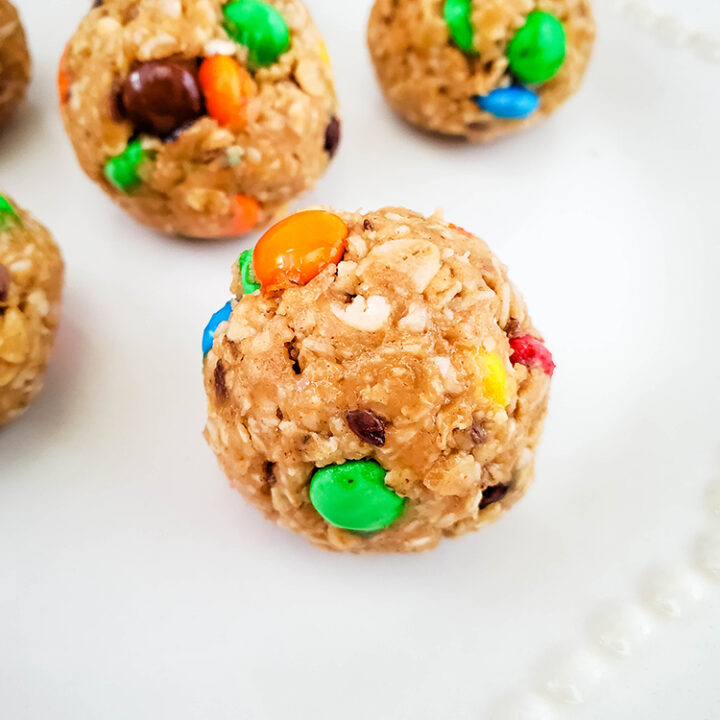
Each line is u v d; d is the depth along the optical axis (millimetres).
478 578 135
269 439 122
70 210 166
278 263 124
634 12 184
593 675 126
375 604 133
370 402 119
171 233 161
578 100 180
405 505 123
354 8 189
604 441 146
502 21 154
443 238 128
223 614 133
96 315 156
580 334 156
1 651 130
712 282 161
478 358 120
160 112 141
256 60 146
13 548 137
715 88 177
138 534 138
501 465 124
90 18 148
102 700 127
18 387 139
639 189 172
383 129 177
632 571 134
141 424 147
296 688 128
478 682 127
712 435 144
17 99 168
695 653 128
